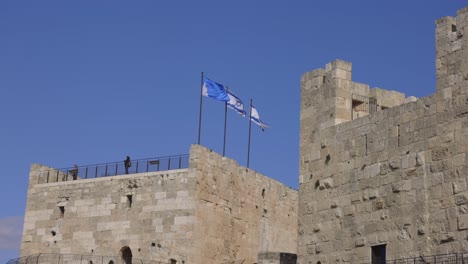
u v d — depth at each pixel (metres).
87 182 67.81
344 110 49.50
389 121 45.38
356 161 47.03
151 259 63.12
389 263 43.59
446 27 43.09
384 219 44.44
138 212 64.69
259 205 71.31
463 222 40.06
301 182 50.72
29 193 70.44
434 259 41.12
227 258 65.81
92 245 66.06
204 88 66.94
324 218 48.44
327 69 50.66
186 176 63.59
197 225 62.78
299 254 49.66
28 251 68.88
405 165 43.81
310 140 50.72
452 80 42.19
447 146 41.69
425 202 42.22
